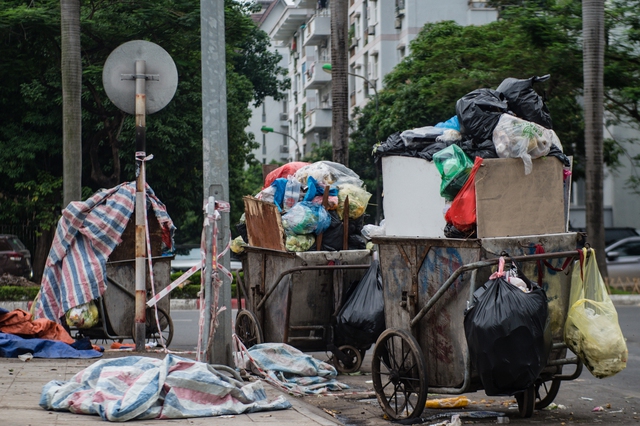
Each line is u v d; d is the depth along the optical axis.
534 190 6.48
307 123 56.78
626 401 7.71
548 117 6.85
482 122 6.51
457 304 6.36
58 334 9.80
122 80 9.96
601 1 18.95
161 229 11.03
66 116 18.02
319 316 9.12
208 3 8.21
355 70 49.47
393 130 31.94
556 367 6.77
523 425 6.54
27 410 6.28
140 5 25.23
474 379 6.37
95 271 10.17
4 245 24.30
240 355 8.43
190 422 5.95
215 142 8.19
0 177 26.53
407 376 6.73
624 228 27.83
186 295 20.08
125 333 10.66
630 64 21.44
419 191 6.99
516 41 22.64
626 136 32.25
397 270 6.90
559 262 6.59
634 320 14.96
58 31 23.97
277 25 70.12
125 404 5.96
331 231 9.29
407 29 41.38
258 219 9.48
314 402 7.52
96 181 27.12
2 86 25.58
